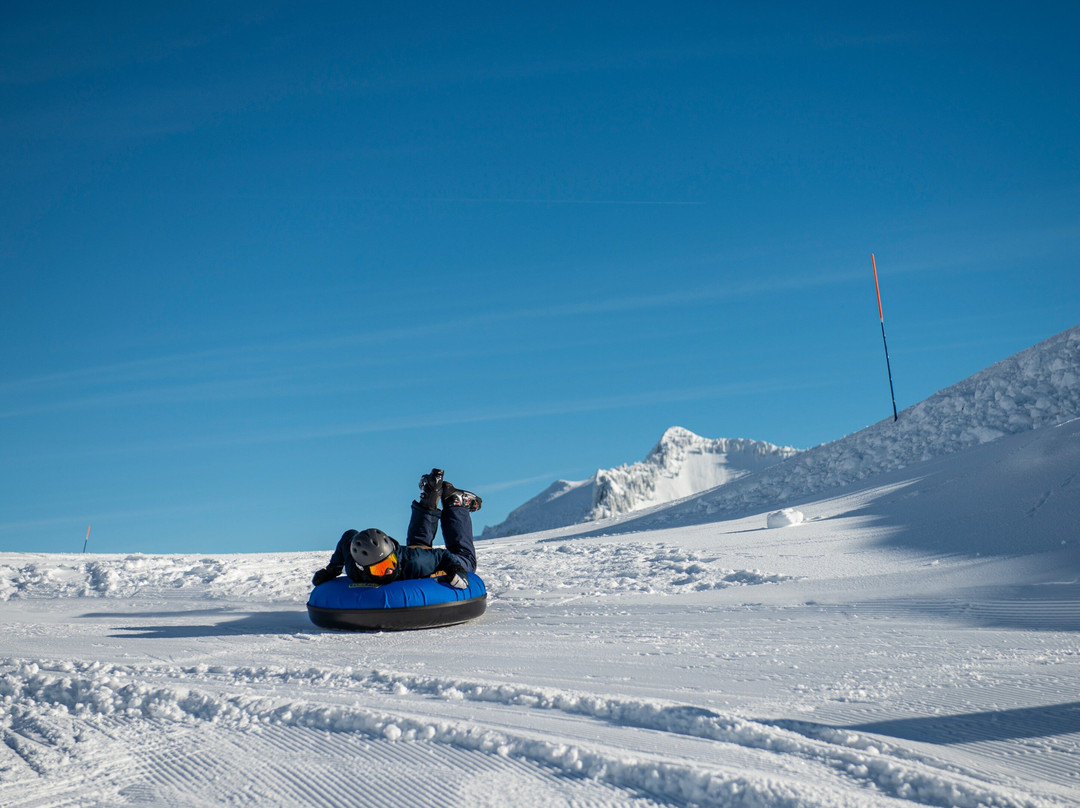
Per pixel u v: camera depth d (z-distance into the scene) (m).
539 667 5.41
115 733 4.24
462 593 7.66
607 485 104.12
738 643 6.00
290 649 6.68
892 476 21.42
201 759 3.78
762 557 11.66
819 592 8.29
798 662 5.20
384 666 5.68
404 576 7.73
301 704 4.38
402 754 3.65
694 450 114.00
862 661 5.13
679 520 27.84
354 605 7.40
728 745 3.57
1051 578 7.52
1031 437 16.73
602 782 3.23
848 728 3.76
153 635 7.71
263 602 10.38
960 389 29.06
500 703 4.41
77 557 16.39
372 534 7.58
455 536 8.39
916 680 4.57
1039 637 5.60
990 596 7.09
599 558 13.49
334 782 3.41
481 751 3.62
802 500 23.38
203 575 13.12
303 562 14.78
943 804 2.90
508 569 12.50
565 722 3.99
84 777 3.63
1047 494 11.80
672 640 6.27
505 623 7.70
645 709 4.04
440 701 4.51
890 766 3.17
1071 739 3.50
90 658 6.35
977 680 4.49
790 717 3.97
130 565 14.15
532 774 3.34
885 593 7.85
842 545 12.10
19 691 5.16
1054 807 2.79
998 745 3.47
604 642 6.32
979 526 11.36
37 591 12.42
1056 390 24.86
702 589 9.45
